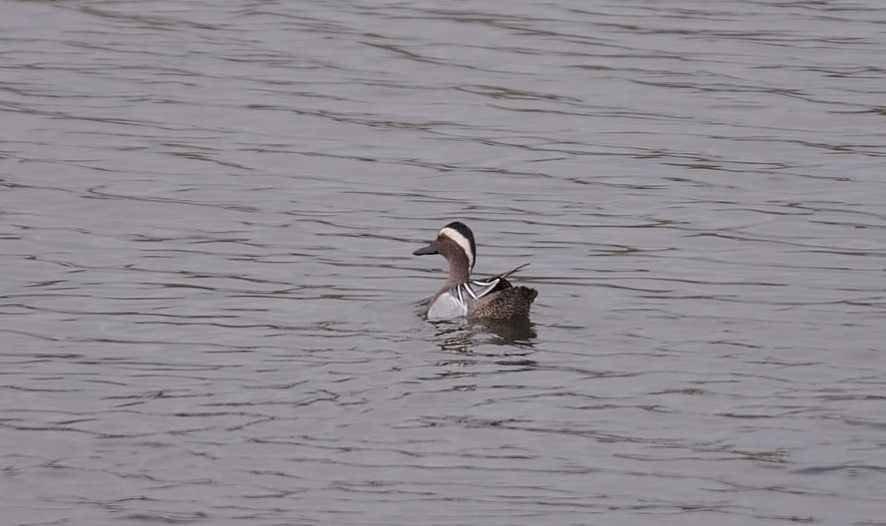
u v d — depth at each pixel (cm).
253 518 1031
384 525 1020
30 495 1074
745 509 1039
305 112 2453
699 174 2139
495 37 2903
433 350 1409
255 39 2895
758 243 1822
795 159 2206
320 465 1121
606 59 2753
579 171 2162
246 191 2069
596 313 1542
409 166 2189
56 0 3139
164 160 2200
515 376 1323
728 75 2650
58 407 1249
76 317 1523
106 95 2525
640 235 1867
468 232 1620
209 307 1566
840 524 1015
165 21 3016
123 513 1040
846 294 1605
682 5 3152
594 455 1139
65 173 2125
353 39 2889
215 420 1214
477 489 1076
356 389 1288
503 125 2395
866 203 1995
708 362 1363
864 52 2783
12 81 2586
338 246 1831
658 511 1038
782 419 1209
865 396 1264
